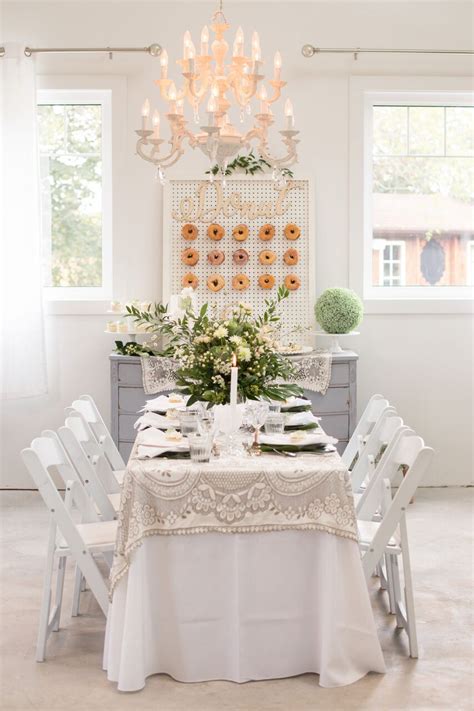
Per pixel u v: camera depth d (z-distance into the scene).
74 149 6.23
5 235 5.86
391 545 3.49
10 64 5.83
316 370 5.62
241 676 3.24
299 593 3.26
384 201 6.32
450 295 6.35
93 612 3.99
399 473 6.24
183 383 3.89
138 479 3.17
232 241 6.03
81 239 6.26
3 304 5.91
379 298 6.26
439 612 3.96
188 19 6.00
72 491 3.74
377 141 6.29
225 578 3.24
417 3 6.04
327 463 3.31
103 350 6.15
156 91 6.05
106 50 5.92
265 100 3.76
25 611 3.97
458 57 6.09
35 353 5.94
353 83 6.05
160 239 6.10
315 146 6.09
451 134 6.31
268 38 6.04
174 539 3.21
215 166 6.00
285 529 3.21
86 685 3.23
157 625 3.27
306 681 3.26
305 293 6.05
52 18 5.99
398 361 6.22
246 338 3.88
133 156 6.07
